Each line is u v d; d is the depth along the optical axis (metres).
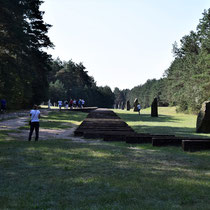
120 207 3.53
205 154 8.52
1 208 3.50
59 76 112.31
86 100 106.81
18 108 39.81
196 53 52.88
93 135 13.19
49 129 16.92
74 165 6.33
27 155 7.55
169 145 10.36
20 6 27.08
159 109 66.12
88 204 3.69
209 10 42.94
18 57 29.75
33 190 4.35
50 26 39.25
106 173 5.60
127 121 25.16
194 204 3.74
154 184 4.70
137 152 8.78
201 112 16.05
